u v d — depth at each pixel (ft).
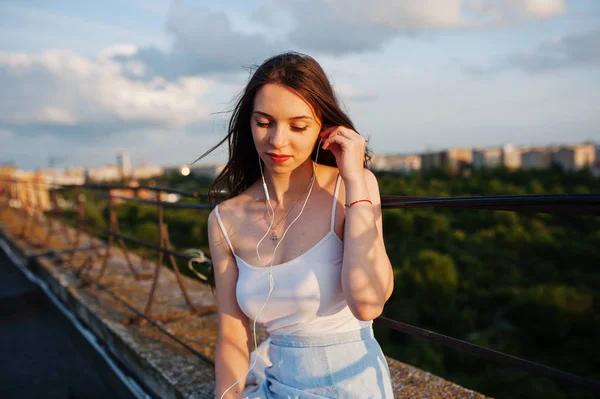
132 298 10.73
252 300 3.98
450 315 104.88
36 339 11.03
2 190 34.99
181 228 64.08
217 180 4.75
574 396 67.21
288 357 3.99
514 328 102.68
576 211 3.06
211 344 7.98
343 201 3.99
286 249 3.97
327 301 3.81
